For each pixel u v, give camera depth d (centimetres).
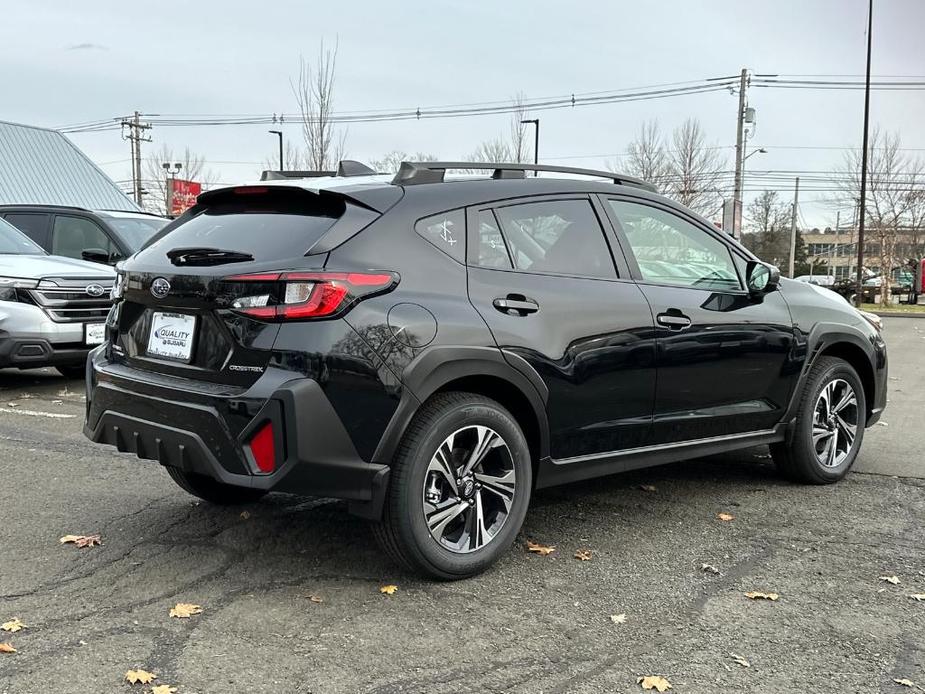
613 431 401
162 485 484
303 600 330
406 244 342
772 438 485
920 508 468
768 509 462
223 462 322
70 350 748
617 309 396
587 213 411
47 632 300
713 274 460
